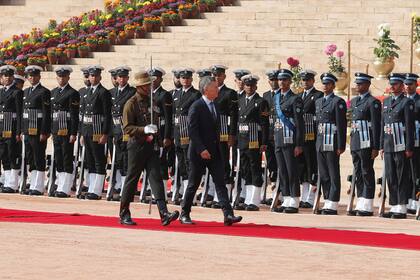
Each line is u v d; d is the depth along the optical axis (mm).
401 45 89062
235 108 56469
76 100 61594
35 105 62094
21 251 37812
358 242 41125
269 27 93188
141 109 46031
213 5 96562
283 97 55375
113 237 41656
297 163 55156
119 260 36125
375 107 53469
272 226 46125
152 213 52219
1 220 47500
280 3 95812
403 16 92500
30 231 43219
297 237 42375
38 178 62594
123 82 60125
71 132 61625
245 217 51219
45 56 93250
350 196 54375
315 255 37656
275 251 38469
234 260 36375
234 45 92375
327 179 54531
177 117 58219
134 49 93062
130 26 94188
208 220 49250
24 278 32500
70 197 61688
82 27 95875
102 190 62188
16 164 63469
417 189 54219
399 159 52906
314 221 49656
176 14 94812
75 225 45688
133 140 45719
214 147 46250
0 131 63188
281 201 57438
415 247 39938
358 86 54062
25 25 106000
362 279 33156
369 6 94000
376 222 49812
